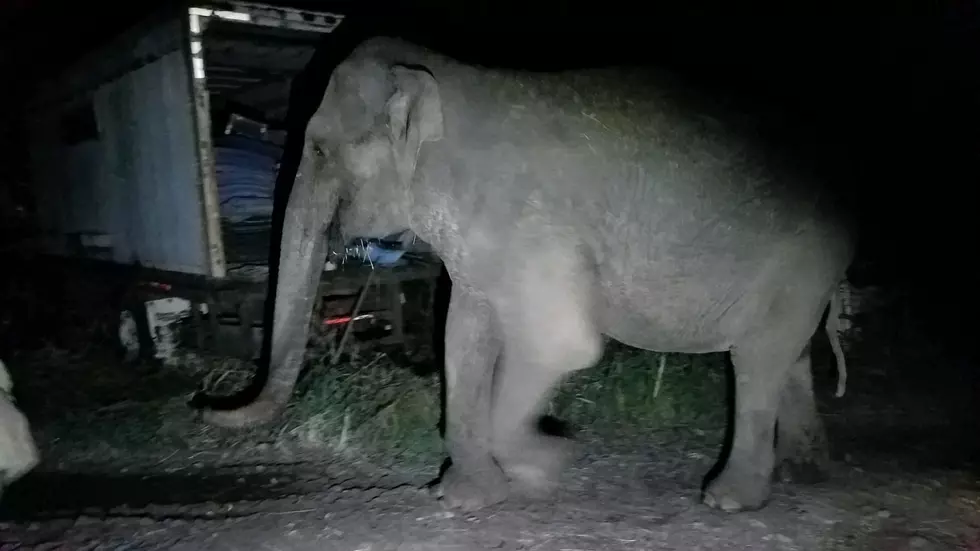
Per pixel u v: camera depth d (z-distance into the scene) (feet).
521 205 11.12
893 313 23.41
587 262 11.30
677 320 12.05
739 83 12.27
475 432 12.71
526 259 11.14
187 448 15.55
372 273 19.34
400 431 15.79
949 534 12.21
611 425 16.78
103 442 15.69
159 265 20.45
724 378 18.83
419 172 11.39
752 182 11.59
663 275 11.58
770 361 12.44
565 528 12.01
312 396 17.10
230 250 21.13
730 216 11.51
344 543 11.56
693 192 11.37
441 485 12.92
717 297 11.89
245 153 23.12
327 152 11.82
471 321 12.52
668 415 17.22
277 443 15.62
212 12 17.63
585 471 14.33
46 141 26.37
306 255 12.16
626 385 18.33
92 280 22.63
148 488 13.66
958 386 20.51
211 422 12.60
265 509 12.75
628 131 11.32
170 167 19.11
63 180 25.54
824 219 12.02
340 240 12.44
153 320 21.07
